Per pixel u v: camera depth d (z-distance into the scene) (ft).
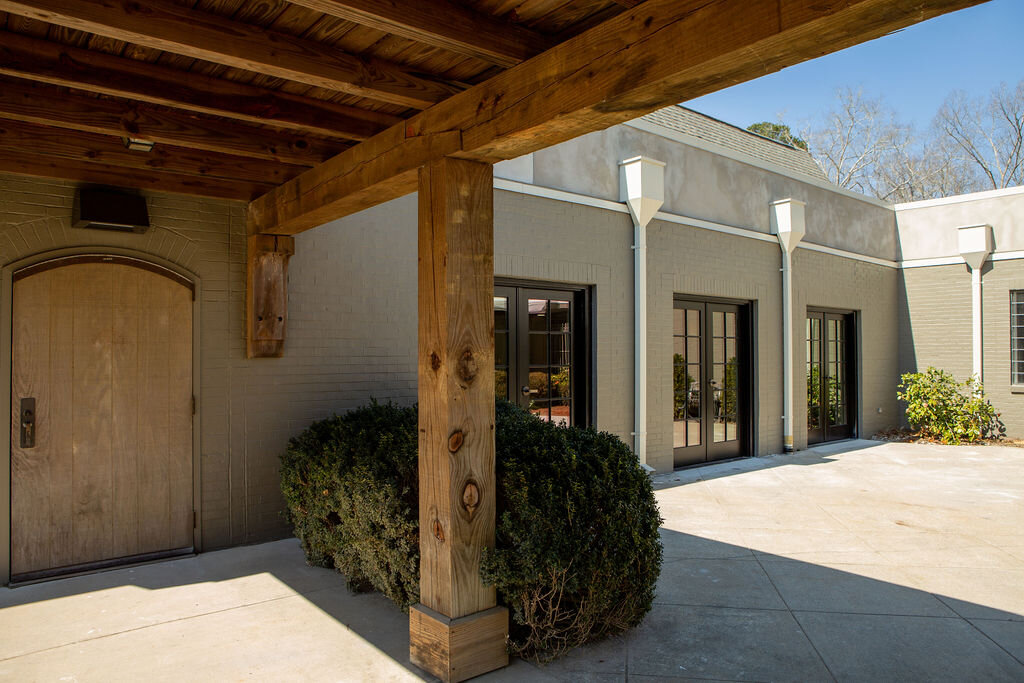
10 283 12.45
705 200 25.53
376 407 14.74
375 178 10.55
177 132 10.82
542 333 20.49
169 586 12.42
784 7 5.31
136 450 13.75
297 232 14.43
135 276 13.74
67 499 13.03
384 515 10.46
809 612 11.43
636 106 7.00
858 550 14.93
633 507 10.09
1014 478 23.26
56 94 9.93
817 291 30.73
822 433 32.12
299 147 11.89
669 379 23.72
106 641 10.12
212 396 14.57
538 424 12.03
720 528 16.76
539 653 9.63
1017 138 77.05
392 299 17.01
